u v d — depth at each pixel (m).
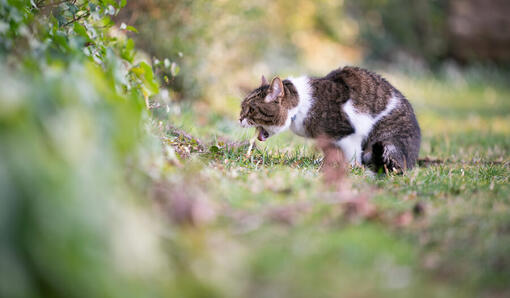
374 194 3.57
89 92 2.53
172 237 2.56
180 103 7.38
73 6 4.24
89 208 2.16
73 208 2.12
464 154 6.40
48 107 2.31
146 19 7.34
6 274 1.96
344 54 16.06
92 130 2.42
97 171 2.33
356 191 3.56
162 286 2.23
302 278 2.37
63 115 2.30
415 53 17.44
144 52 7.30
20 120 2.15
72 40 3.58
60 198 2.10
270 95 5.09
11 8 3.27
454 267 2.55
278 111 5.11
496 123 10.05
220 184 3.47
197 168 3.65
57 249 2.05
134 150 2.92
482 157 6.00
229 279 2.34
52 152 2.22
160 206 2.85
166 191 3.00
